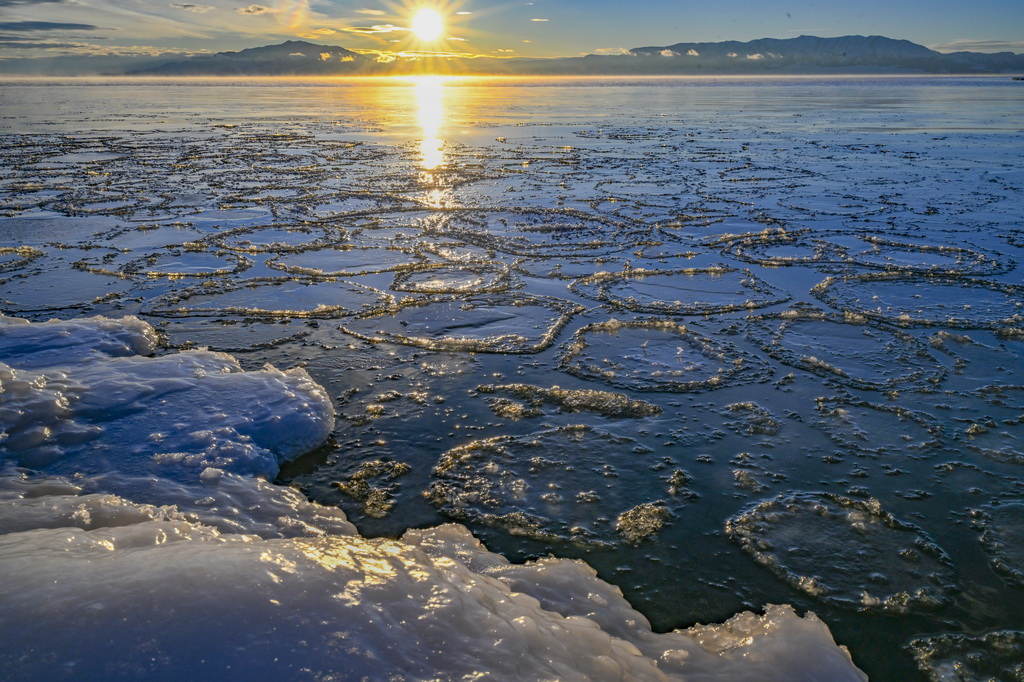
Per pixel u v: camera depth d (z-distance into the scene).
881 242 8.34
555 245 8.35
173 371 4.27
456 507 3.25
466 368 4.75
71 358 4.55
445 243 8.40
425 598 1.96
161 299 6.20
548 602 2.53
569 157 17.36
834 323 5.58
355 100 56.75
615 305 6.09
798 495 3.34
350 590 1.89
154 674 1.48
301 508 3.13
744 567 2.87
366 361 4.86
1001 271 7.02
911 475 3.50
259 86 122.06
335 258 7.67
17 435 3.44
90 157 16.88
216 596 1.73
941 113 34.19
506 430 3.94
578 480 3.47
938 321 5.59
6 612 1.63
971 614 2.61
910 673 2.35
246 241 8.45
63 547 2.13
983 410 4.13
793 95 61.38
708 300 6.24
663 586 2.76
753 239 8.59
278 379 4.27
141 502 3.02
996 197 11.29
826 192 11.98
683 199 11.42
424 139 22.03
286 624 1.69
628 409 4.16
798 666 2.24
